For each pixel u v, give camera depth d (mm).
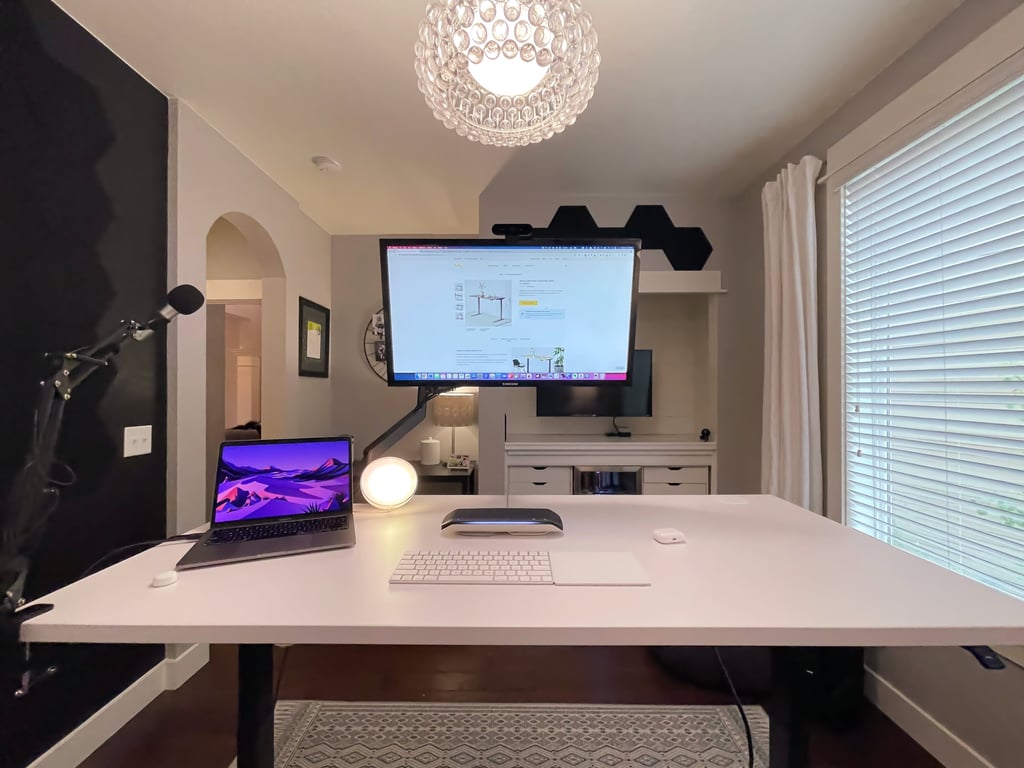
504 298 1140
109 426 1594
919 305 1511
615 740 1520
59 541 1416
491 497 1347
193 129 1938
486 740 1521
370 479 1209
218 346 3357
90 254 1512
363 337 3668
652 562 856
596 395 3268
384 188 2748
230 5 1391
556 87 1146
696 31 1509
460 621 639
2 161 1245
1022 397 1203
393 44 1561
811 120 2035
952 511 1399
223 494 1033
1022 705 1197
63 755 1381
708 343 3074
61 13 1402
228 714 1645
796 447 2010
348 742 1511
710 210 2877
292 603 693
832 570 817
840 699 1546
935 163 1446
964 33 1380
